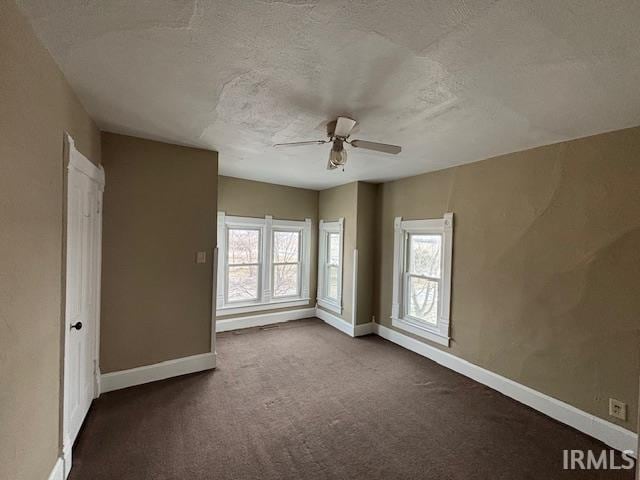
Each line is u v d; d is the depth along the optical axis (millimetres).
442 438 2285
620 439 2186
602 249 2332
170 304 3086
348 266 4801
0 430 1149
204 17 1256
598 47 1363
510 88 1765
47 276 1553
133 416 2439
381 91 1847
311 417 2512
